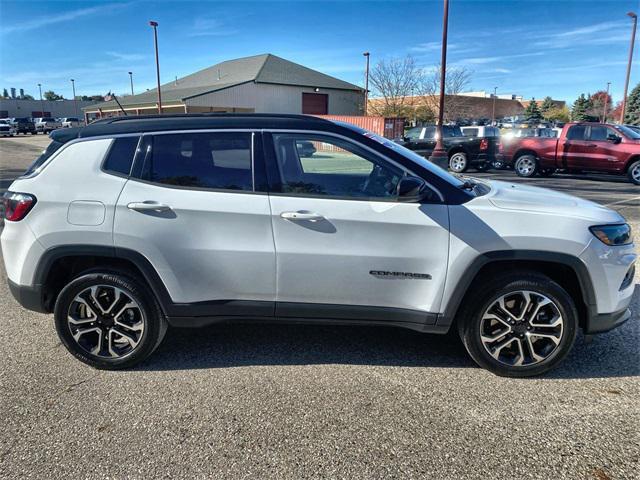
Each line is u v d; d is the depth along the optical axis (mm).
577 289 3383
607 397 3180
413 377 3438
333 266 3293
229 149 3354
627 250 3357
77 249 3340
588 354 3783
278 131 3375
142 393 3223
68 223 3328
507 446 2701
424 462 2574
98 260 3549
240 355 3770
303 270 3312
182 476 2465
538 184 13898
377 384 3342
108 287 3430
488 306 3326
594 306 3299
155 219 3291
